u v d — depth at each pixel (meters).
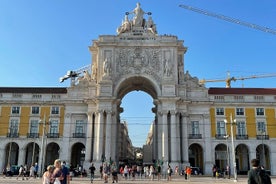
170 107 22.12
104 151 21.42
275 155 22.52
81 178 17.39
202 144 22.77
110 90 22.31
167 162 20.95
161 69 23.17
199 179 16.98
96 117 22.20
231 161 22.83
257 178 3.51
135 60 23.30
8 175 18.72
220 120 23.34
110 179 16.67
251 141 22.80
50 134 22.91
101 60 23.30
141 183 13.62
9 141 22.78
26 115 23.38
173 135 21.55
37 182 13.12
